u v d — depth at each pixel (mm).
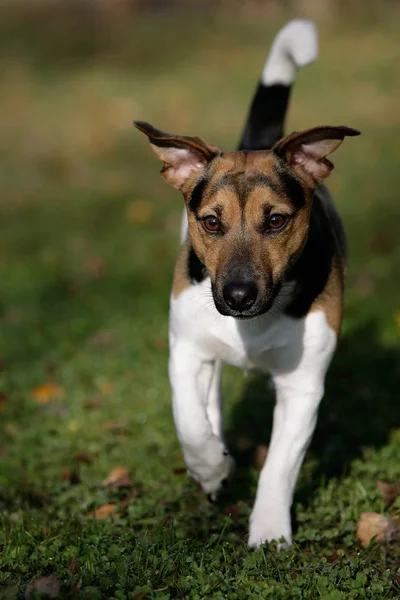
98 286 12414
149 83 27156
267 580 5477
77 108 24625
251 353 6219
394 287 11758
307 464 7641
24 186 18016
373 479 7223
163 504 6922
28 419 8695
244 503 6844
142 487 7371
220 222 5902
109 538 6066
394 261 12695
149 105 24297
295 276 6066
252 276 5707
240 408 8781
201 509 6723
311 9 35781
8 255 13820
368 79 25766
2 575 5453
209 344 6305
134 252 13742
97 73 28906
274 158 6035
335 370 9547
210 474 6477
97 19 38031
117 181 18109
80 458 7891
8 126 23234
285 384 6293
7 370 9945
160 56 31172
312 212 6379
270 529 6102
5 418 8750
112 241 14297
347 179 17156
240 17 36469
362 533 6336
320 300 6160
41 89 27188
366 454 7664
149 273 12836
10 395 9266
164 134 6145
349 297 11445
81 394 9195
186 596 5301
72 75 28938
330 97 23859
